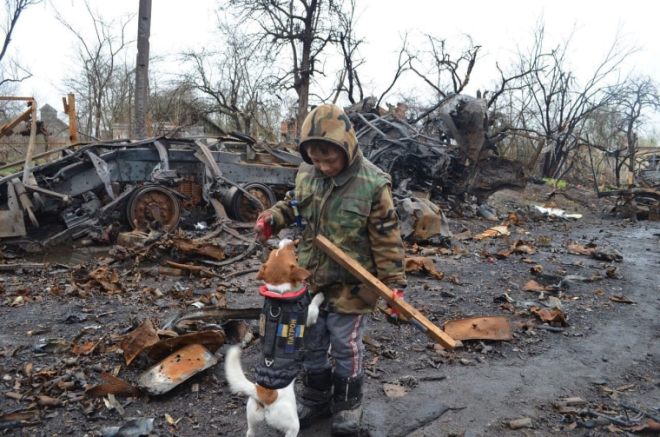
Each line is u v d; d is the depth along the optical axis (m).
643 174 25.16
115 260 7.21
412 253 8.73
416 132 15.03
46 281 6.17
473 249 9.34
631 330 5.18
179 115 32.28
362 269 2.65
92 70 33.75
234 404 3.30
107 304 5.24
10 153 20.39
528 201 19.39
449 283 6.71
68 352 3.96
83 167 9.31
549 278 7.20
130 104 32.12
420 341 4.53
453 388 3.70
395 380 3.78
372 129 14.96
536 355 4.41
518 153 27.83
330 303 2.83
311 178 2.87
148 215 9.06
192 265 6.82
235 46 32.78
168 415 3.15
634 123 31.36
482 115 14.27
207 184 10.03
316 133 2.58
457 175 14.83
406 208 9.45
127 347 3.69
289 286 2.48
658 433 3.23
